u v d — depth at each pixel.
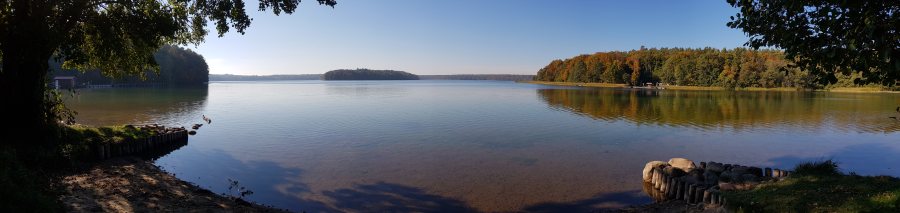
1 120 16.80
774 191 11.46
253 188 16.28
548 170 19.14
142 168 18.17
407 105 57.97
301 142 26.34
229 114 44.06
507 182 17.16
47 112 18.89
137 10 17.58
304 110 49.34
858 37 5.93
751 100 68.00
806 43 6.54
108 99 64.19
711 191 13.10
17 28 15.37
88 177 14.88
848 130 31.91
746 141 27.23
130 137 22.17
